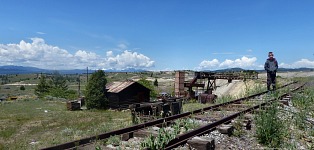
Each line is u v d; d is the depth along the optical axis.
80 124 21.67
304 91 18.75
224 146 6.79
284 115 10.49
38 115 33.22
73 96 70.81
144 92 44.72
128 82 43.09
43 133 18.52
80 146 6.54
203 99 25.75
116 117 27.53
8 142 14.66
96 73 41.44
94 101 40.88
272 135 7.41
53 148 6.10
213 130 7.82
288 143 7.54
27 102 57.72
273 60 19.44
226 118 9.08
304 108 12.86
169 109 16.36
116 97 40.75
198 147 6.09
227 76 36.34
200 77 35.66
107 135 7.38
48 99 65.12
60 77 100.38
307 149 7.42
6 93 157.38
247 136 7.88
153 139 6.10
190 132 6.94
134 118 14.88
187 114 11.34
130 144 6.78
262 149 7.04
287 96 16.64
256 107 12.09
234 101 15.15
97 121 23.44
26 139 15.40
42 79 84.62
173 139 6.34
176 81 35.47
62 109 42.41
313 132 8.82
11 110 40.81
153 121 9.32
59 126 22.09
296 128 9.22
